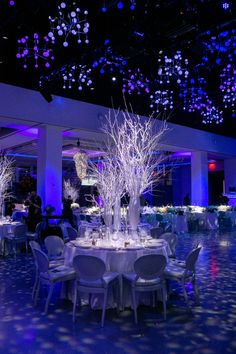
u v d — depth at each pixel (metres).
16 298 4.51
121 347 3.11
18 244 8.23
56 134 10.52
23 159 18.47
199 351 3.03
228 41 8.19
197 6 6.48
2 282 5.32
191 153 16.11
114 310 4.04
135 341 3.23
